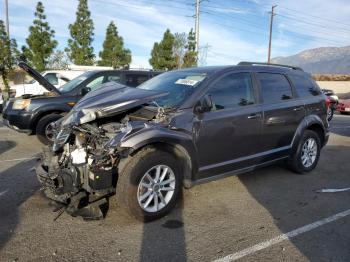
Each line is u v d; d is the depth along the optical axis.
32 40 28.44
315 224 4.15
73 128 4.09
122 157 3.85
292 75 5.98
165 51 34.81
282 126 5.54
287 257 3.40
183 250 3.48
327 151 8.41
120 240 3.65
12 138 8.98
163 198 4.20
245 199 4.89
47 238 3.67
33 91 14.76
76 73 15.18
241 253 3.45
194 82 4.68
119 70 9.15
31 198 4.72
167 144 4.17
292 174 6.16
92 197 4.29
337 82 36.47
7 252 3.38
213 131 4.52
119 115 4.38
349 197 5.11
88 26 32.59
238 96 4.94
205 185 5.41
